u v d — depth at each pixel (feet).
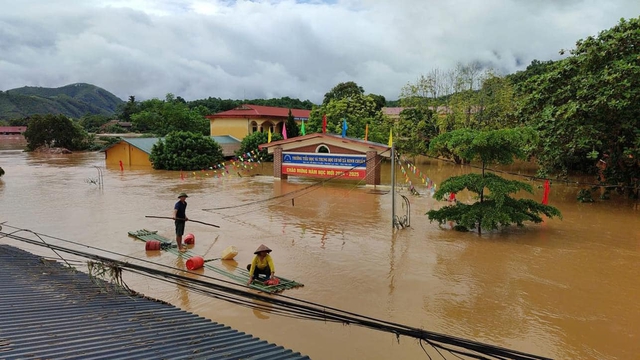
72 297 19.26
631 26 60.03
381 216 55.62
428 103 121.70
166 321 17.42
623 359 21.80
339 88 178.81
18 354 11.50
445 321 25.94
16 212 56.80
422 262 36.96
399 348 22.68
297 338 23.73
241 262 36.81
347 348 22.66
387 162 125.08
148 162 123.24
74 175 100.27
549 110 63.26
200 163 113.50
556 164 68.74
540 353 22.29
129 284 31.24
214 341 15.37
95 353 12.29
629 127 58.39
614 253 39.47
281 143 88.48
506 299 29.19
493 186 43.93
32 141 181.88
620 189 69.51
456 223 50.16
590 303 28.58
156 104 239.30
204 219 53.78
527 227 49.75
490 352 11.71
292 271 34.68
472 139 44.47
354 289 30.94
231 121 153.79
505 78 117.29
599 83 58.13
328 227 49.62
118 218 53.57
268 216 55.67
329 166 84.48
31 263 26.04
